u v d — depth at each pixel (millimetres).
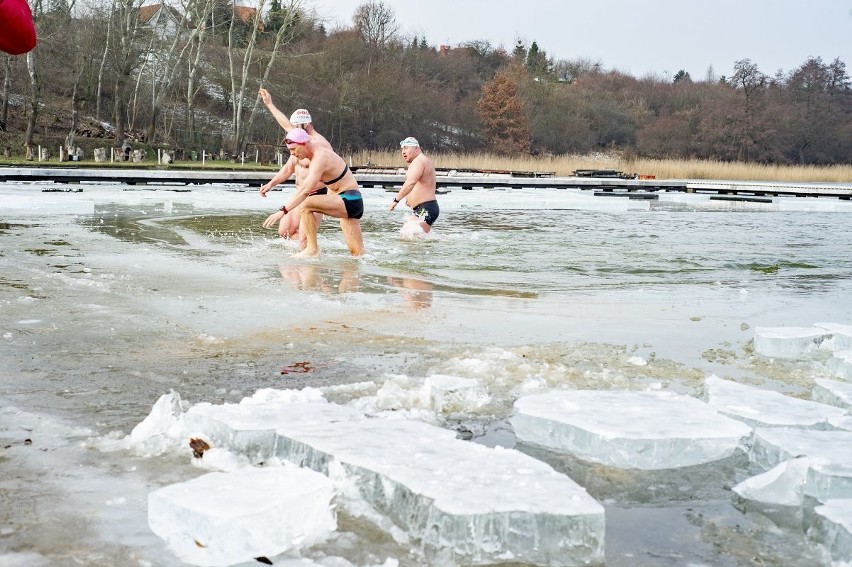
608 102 78375
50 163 32094
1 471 2418
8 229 10117
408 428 2643
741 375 3783
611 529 2146
